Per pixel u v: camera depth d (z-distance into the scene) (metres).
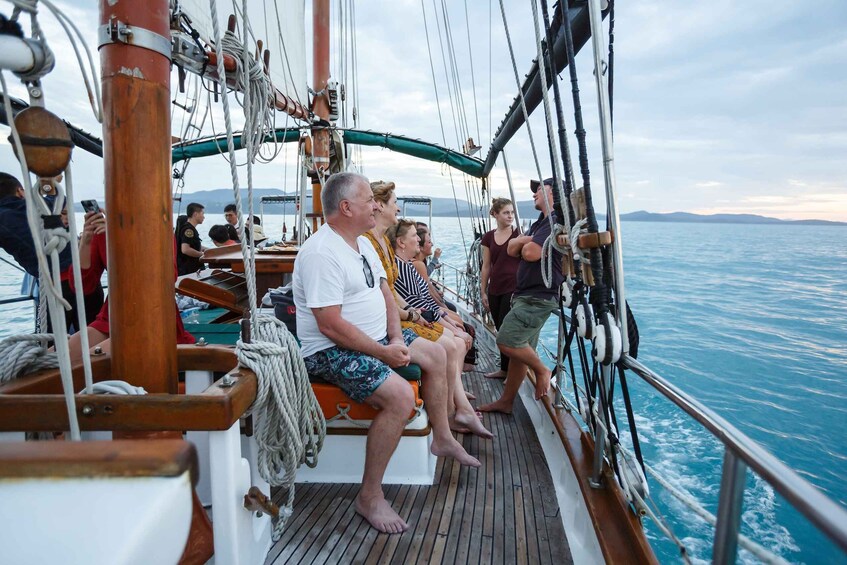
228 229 6.59
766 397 11.05
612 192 1.78
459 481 2.54
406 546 2.02
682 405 1.24
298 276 2.36
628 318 1.89
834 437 9.05
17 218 2.88
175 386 1.53
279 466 1.90
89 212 3.02
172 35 1.76
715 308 22.75
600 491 2.10
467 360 4.04
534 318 3.20
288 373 1.74
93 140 4.79
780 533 4.77
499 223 4.46
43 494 0.66
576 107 1.88
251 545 1.63
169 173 1.45
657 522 1.51
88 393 1.31
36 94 1.07
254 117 2.06
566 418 2.87
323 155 6.45
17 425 1.29
